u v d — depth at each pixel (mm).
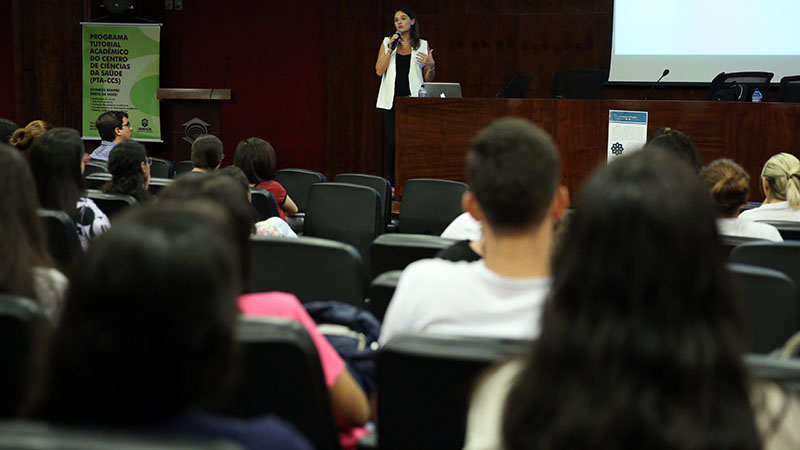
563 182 6430
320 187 4535
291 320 1392
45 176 2949
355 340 1919
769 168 3678
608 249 781
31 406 832
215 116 9297
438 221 5023
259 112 10484
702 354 752
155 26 9961
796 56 8562
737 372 771
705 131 6152
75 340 796
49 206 2951
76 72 10289
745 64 8703
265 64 10391
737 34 8688
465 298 1525
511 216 1526
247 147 4773
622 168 812
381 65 7656
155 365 804
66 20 10211
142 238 815
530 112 6438
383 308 2090
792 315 2059
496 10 9648
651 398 744
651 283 765
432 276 1559
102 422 812
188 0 10398
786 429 848
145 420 820
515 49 9641
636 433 741
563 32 9469
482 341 1330
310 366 1358
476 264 1613
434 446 1401
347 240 4504
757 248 2506
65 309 814
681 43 8852
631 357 758
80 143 3008
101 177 4625
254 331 1343
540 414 781
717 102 6102
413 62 7715
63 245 2508
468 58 9797
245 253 1742
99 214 3018
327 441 1437
